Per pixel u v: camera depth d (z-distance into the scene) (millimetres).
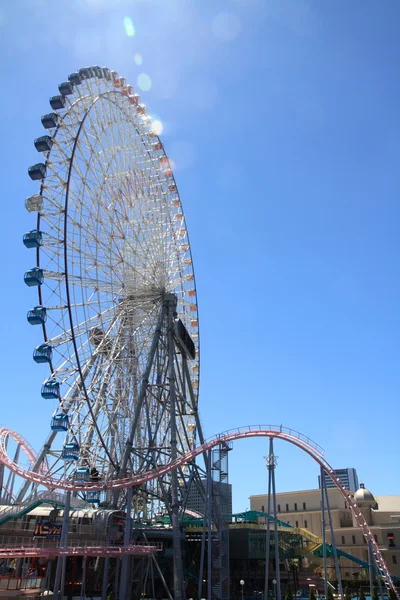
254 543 84625
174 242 80312
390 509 134000
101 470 64250
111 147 68625
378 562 64625
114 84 73688
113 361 65312
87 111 62250
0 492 60938
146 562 69438
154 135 79875
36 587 53375
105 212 65500
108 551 50969
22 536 55906
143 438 69812
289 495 133375
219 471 65812
